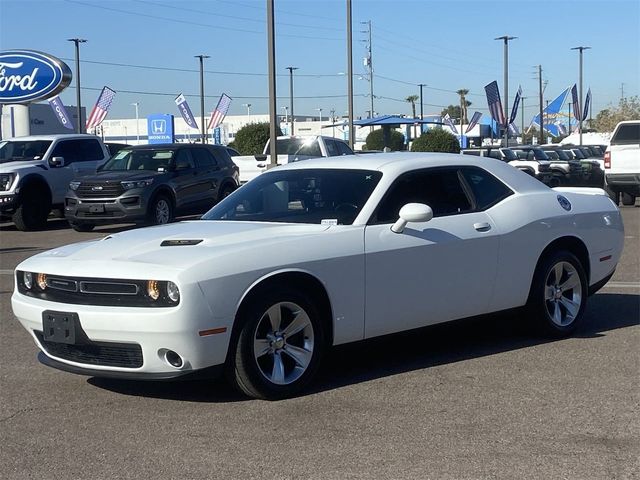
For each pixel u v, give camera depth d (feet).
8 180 57.52
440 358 22.02
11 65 83.97
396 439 15.99
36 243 51.16
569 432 16.29
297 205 21.04
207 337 16.98
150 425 17.06
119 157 59.88
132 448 15.79
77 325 17.39
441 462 14.83
